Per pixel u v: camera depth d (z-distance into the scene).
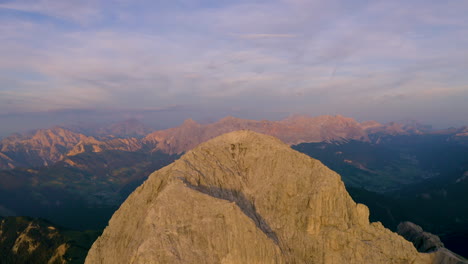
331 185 90.19
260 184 97.88
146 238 69.94
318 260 83.25
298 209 90.25
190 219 73.75
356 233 87.75
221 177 94.50
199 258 69.06
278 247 78.25
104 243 84.50
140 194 87.81
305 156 99.69
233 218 74.81
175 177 83.00
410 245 88.88
